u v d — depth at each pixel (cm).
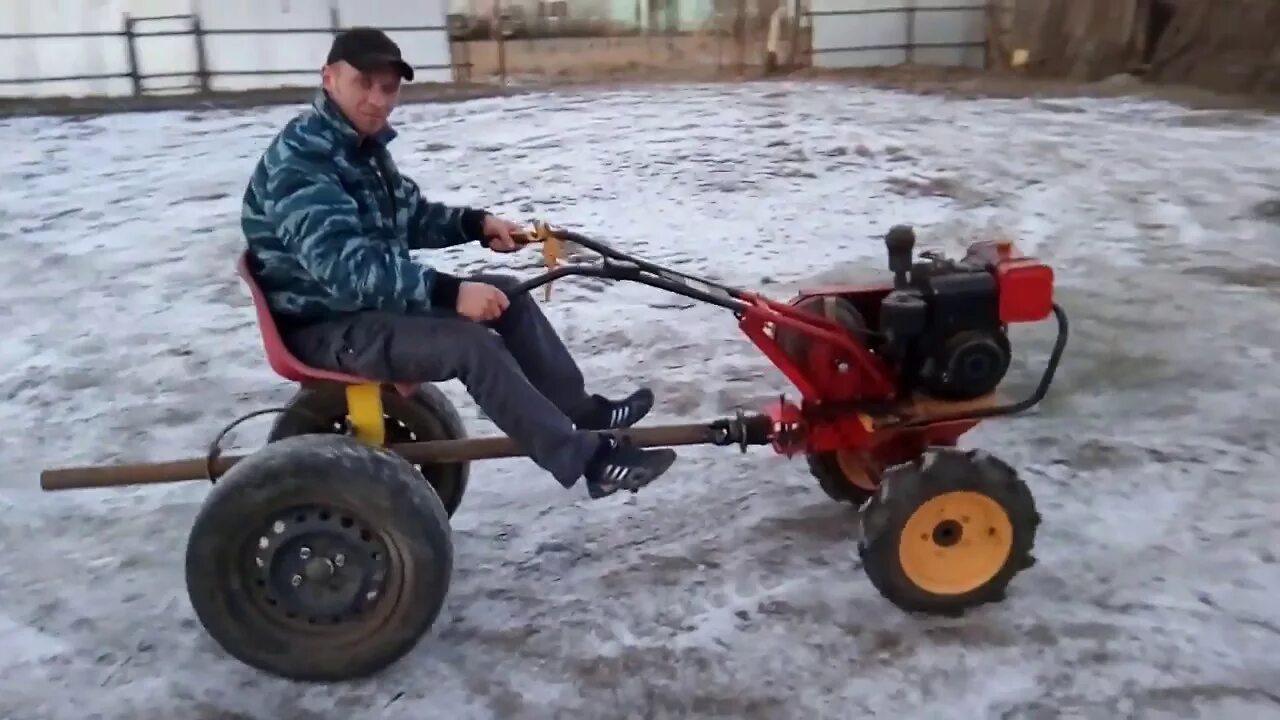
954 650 290
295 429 326
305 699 279
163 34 1267
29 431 439
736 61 1483
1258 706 265
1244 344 499
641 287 593
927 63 1512
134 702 278
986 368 305
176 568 340
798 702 272
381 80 280
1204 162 860
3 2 1277
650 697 275
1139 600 308
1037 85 1280
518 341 313
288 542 276
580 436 285
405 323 284
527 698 276
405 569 276
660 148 931
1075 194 775
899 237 310
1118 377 465
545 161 895
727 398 452
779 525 355
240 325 557
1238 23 1241
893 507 293
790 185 813
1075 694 271
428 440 334
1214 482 373
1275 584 314
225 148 977
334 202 275
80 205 791
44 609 318
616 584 325
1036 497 365
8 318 571
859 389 316
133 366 505
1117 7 1337
